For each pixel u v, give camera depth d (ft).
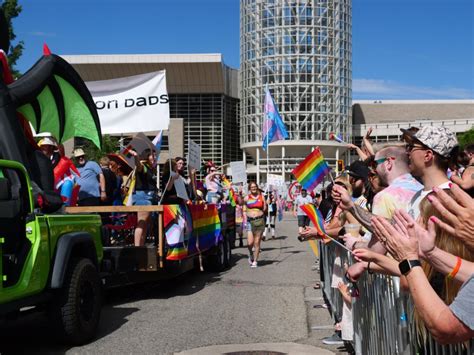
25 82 24.89
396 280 12.59
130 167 37.09
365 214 14.73
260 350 20.92
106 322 25.27
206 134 286.25
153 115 40.73
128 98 41.01
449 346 9.39
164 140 234.79
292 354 20.43
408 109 329.31
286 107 283.18
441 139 12.26
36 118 27.68
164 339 22.35
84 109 29.50
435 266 9.06
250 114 290.35
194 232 34.63
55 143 31.24
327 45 285.43
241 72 299.17
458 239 9.24
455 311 8.13
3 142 22.04
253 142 287.89
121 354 20.17
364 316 17.12
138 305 29.35
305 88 282.77
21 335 22.89
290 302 30.27
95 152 110.22
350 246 15.87
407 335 11.76
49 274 19.65
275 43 284.20
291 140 282.15
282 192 124.77
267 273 41.88
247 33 292.20
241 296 32.04
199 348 21.11
